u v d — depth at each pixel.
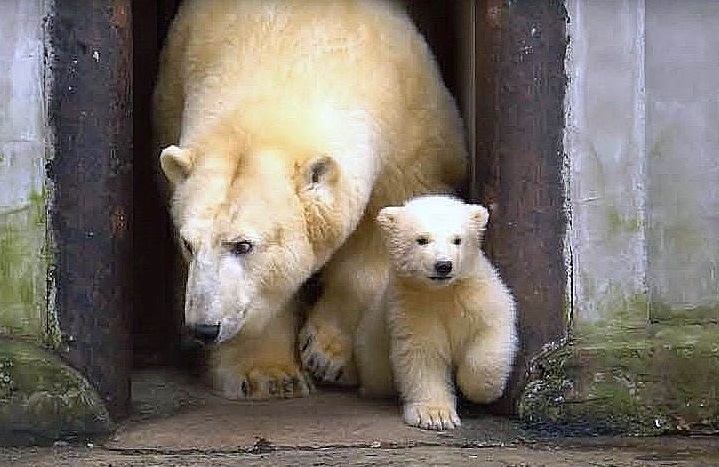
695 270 9.32
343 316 9.66
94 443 8.42
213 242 8.06
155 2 11.11
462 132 9.81
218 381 9.53
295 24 9.10
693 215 9.32
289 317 9.73
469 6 9.80
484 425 8.67
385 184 9.39
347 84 8.93
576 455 8.15
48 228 8.54
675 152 9.32
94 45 8.52
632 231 8.87
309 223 8.37
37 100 8.51
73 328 8.56
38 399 8.42
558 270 8.81
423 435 8.44
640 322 8.91
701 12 9.29
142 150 11.00
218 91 8.88
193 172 8.36
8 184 8.54
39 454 8.21
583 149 8.81
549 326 8.80
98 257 8.58
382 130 9.07
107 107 8.56
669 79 9.30
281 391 9.38
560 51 8.76
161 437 8.44
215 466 7.84
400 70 9.35
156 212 10.95
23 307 8.58
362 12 9.36
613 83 8.82
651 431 8.66
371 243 9.53
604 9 8.78
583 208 8.83
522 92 8.76
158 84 9.99
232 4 9.36
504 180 8.80
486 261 8.59
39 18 8.48
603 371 8.68
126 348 8.80
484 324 8.47
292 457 8.02
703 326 9.18
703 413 8.67
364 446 8.26
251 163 8.29
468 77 9.89
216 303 7.95
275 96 8.73
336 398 9.38
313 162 8.26
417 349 8.58
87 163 8.53
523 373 8.78
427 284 8.04
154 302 10.95
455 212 8.13
